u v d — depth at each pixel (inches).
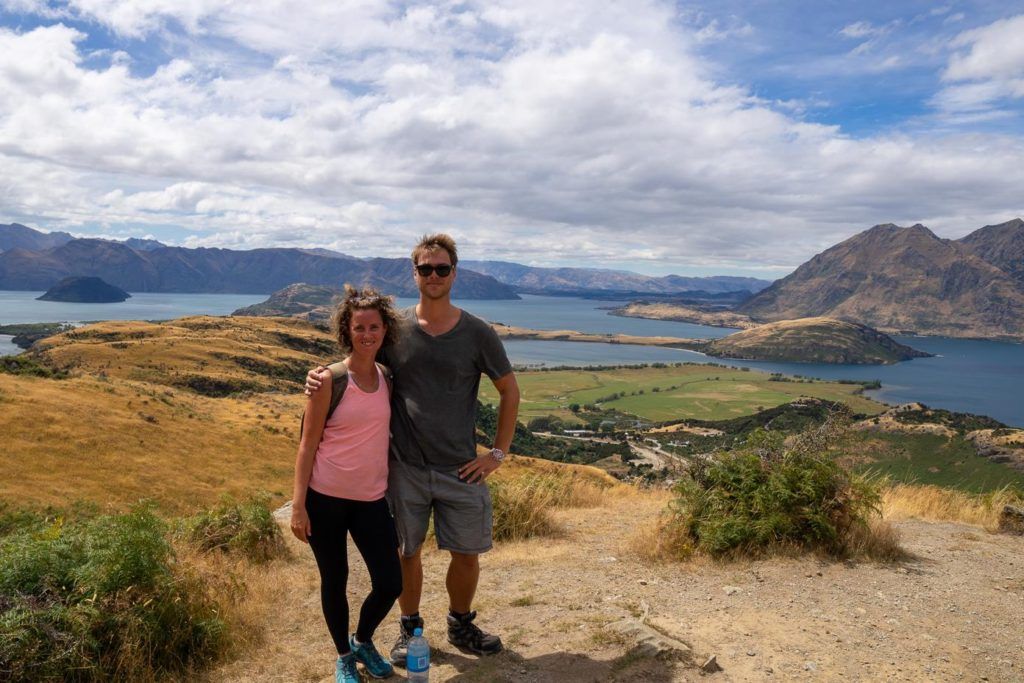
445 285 141.2
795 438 261.9
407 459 147.0
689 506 257.8
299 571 270.7
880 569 220.2
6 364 2659.9
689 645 154.9
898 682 136.9
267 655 165.6
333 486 133.1
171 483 1838.1
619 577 222.4
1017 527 286.5
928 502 338.6
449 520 149.0
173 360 5487.2
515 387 149.8
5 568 152.8
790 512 241.8
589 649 150.9
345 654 138.1
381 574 135.1
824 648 154.3
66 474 1696.6
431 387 143.6
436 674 142.7
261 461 2329.0
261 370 5767.7
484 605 191.6
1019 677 140.9
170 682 146.1
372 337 135.3
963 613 180.9
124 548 163.8
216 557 267.0
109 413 2298.2
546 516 319.3
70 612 142.9
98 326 7229.3
